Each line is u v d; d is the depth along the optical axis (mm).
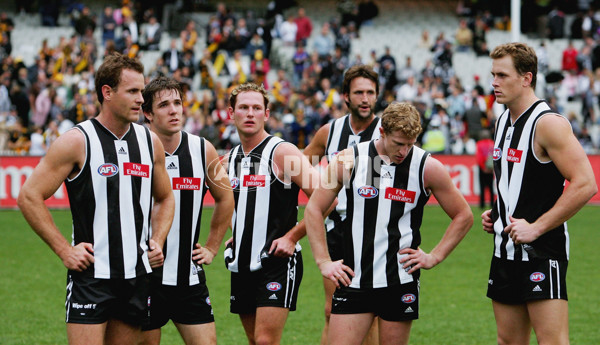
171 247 10211
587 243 24406
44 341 13805
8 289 18297
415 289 9406
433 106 37719
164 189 9484
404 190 9273
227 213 10602
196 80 43688
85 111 35906
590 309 16312
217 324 15328
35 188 8547
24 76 38969
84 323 8633
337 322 9453
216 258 22500
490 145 31531
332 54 44562
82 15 45375
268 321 10398
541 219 9219
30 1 50375
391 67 41875
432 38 51062
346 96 12672
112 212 8797
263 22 46750
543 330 9383
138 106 8797
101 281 8734
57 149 8609
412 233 9367
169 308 10266
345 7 50188
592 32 48688
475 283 19047
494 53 9680
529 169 9492
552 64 48688
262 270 10602
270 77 45656
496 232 9859
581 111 43281
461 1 53188
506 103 9625
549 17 49500
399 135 8875
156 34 44594
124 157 8898
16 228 27047
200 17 50125
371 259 9305
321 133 13258
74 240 8883
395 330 9406
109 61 8711
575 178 9086
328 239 12125
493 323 15250
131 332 9016
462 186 33500
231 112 10914
